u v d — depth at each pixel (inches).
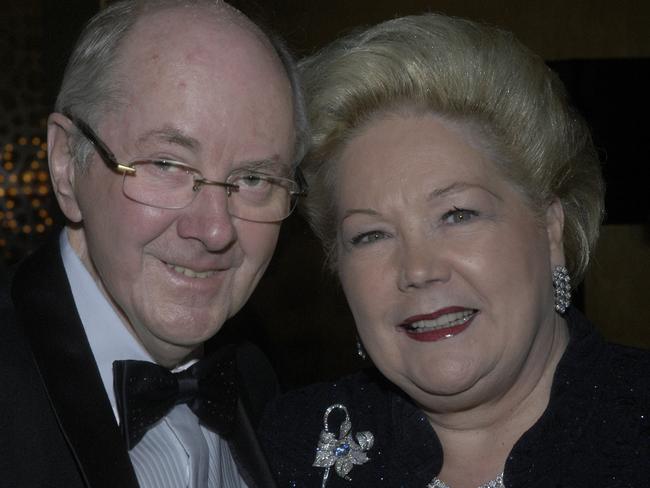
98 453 71.6
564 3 271.3
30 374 73.3
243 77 76.3
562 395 84.9
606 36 269.4
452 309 83.2
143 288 77.9
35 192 278.1
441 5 275.9
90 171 77.0
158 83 74.6
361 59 86.0
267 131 77.6
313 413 97.7
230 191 77.2
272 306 286.7
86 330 81.6
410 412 91.4
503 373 83.8
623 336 270.5
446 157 83.5
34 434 71.0
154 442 83.9
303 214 95.0
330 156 89.0
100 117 76.3
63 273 79.4
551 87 88.4
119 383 78.9
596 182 92.4
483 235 83.2
